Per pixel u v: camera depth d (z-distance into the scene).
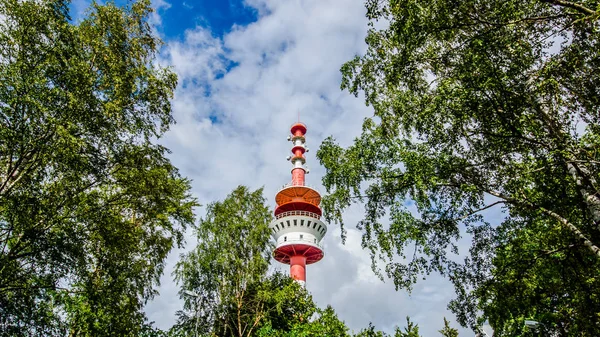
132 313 21.97
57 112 16.50
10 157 15.89
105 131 17.97
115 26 20.12
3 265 15.47
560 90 12.19
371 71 17.25
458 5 12.46
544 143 12.09
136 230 21.59
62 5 17.77
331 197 17.25
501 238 15.77
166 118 20.81
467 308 16.25
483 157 14.20
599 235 12.54
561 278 15.89
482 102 12.54
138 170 19.75
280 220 61.62
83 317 18.11
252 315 31.27
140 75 19.95
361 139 17.22
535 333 19.45
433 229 15.40
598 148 11.50
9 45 16.08
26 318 16.28
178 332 29.17
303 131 74.94
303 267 59.03
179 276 30.48
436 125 13.73
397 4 12.86
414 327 25.77
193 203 24.11
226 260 30.72
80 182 17.67
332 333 30.11
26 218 16.00
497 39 12.25
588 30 11.24
